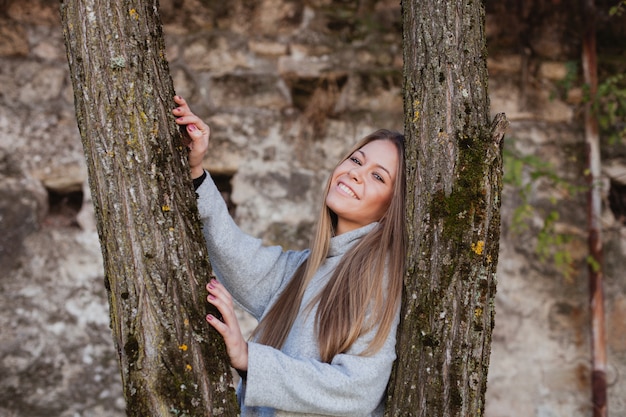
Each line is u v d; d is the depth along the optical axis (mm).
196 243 1478
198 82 3309
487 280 1526
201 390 1399
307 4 3404
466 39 1569
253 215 3293
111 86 1419
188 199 1490
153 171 1426
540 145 3529
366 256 1782
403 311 1594
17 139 3156
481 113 1565
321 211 1942
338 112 3396
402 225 1780
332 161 3375
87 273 3152
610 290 3500
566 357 3441
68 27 1457
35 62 3197
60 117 3205
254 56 3363
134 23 1452
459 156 1534
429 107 1566
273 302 1905
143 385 1376
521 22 3553
